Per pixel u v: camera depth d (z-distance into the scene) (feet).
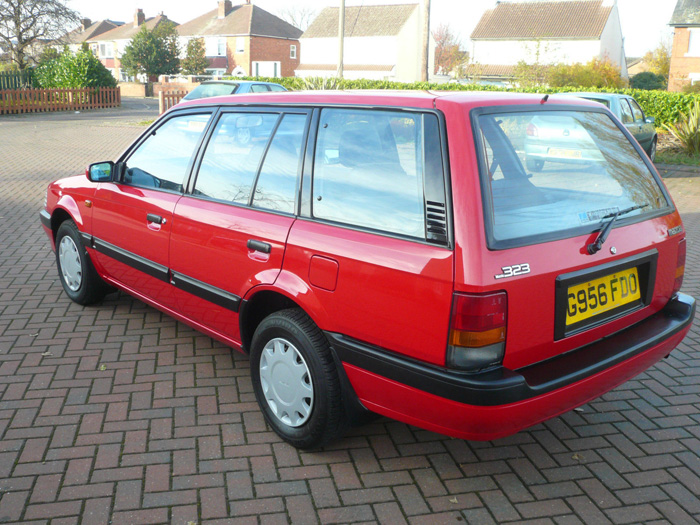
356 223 9.80
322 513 9.68
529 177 9.38
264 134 11.72
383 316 9.23
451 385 8.54
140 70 192.03
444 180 8.73
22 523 9.23
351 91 10.84
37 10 131.85
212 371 14.17
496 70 172.55
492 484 10.51
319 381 10.33
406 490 10.29
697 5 140.15
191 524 9.36
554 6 179.22
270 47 231.71
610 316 10.18
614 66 115.85
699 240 28.48
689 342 16.70
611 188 10.56
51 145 58.65
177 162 13.56
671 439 11.97
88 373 13.88
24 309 17.47
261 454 11.14
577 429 12.30
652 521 9.67
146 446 11.25
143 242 14.15
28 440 11.30
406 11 196.75
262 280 11.00
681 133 59.00
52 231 18.01
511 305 8.54
